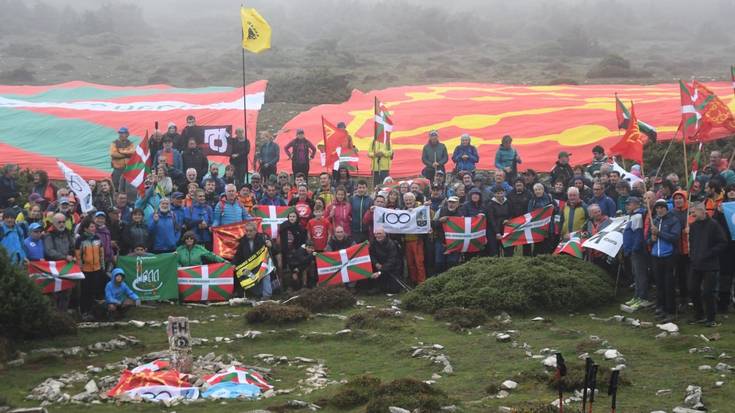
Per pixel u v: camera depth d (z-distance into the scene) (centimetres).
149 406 1180
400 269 1967
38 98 3819
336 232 1986
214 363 1380
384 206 2017
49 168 2917
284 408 1138
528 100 3525
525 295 1714
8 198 2223
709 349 1366
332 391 1224
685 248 1608
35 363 1423
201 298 1883
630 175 2205
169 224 1920
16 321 1523
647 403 1140
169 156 2300
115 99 3784
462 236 1980
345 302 1809
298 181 2131
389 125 2580
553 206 1978
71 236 1762
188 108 3584
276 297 1919
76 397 1221
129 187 2175
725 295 1627
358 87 4859
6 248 1648
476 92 3838
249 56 6450
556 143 2986
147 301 1862
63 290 1714
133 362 1408
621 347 1423
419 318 1691
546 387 1225
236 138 2530
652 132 2500
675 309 1616
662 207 1617
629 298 1780
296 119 3475
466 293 1741
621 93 3638
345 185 2303
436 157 2488
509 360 1381
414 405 1108
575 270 1784
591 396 912
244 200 2122
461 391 1223
